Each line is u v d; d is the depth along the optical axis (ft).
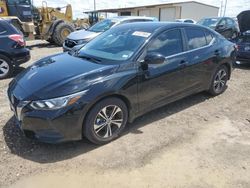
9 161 11.43
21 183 10.25
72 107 11.21
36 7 50.21
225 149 12.60
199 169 11.14
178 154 12.14
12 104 12.32
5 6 42.52
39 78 12.26
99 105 12.03
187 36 16.11
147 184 10.27
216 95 19.53
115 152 12.21
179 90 15.85
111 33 16.08
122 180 10.46
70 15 54.90
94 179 10.52
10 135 13.35
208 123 15.19
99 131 12.49
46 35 48.85
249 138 13.64
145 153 12.17
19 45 24.98
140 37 14.34
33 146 12.50
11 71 25.13
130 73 12.90
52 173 10.80
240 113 16.67
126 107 13.26
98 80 11.93
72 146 12.57
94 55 14.37
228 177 10.70
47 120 11.03
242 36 28.58
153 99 14.39
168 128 14.48
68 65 13.19
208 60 17.29
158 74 14.14
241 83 23.07
